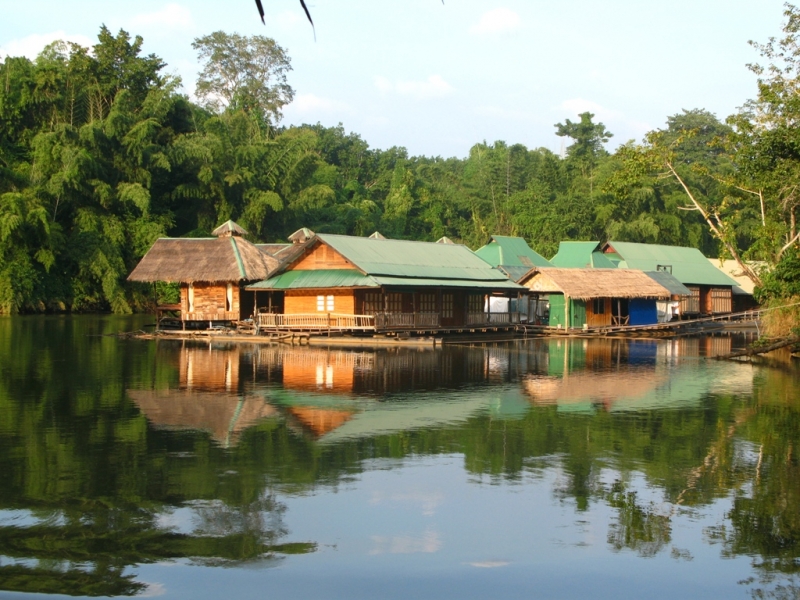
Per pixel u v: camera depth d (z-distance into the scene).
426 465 16.08
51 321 54.41
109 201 65.00
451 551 11.81
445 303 47.00
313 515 13.16
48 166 61.12
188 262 47.06
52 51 69.38
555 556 11.73
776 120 38.25
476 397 23.86
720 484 15.06
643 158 40.78
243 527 12.60
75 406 21.69
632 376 29.16
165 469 15.52
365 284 40.44
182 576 10.88
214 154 72.19
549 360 34.31
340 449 17.22
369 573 11.08
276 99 99.12
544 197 94.56
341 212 90.06
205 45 97.38
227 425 19.44
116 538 12.08
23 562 11.17
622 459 16.70
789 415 21.50
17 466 15.57
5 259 56.97
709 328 57.97
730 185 41.88
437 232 97.00
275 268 44.38
